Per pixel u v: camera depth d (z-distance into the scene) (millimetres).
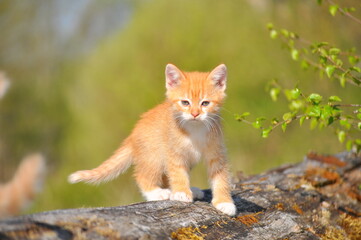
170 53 16156
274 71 13789
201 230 5016
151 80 15930
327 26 12469
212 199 6133
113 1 21219
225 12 16500
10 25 21062
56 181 13484
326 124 6684
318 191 7055
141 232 4418
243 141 12977
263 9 15406
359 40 12195
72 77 19406
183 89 6809
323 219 6223
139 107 15422
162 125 6820
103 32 20828
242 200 6273
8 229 3775
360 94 11578
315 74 12266
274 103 13273
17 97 19031
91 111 16844
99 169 7137
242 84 14250
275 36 7961
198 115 6504
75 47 20797
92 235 4090
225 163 6453
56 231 3965
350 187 7305
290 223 5762
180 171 6422
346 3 11094
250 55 14805
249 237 5219
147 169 6984
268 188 6871
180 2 17531
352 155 8336
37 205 11688
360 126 5945
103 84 17188
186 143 6383
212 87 6941
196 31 16266
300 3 13367
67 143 16219
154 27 17391
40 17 21453
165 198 6707
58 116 17828
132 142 7262
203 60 15562
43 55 20594
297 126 12672
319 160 8211
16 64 20297
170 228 4785
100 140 15633
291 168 8062
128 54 17406
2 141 17484
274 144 12703
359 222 6422
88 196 12172
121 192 11852
